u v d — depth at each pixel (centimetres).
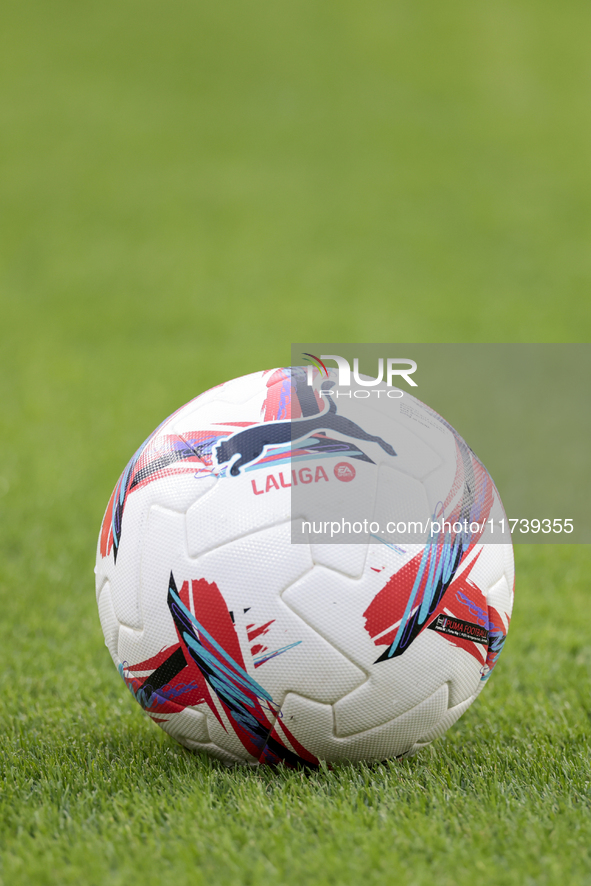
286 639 434
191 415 490
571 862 401
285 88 5425
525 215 3688
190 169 4172
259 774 485
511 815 442
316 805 440
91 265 2941
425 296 2739
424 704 464
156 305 2544
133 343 2169
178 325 2350
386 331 2361
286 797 450
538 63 5919
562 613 831
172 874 388
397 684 449
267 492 442
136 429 1494
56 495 1168
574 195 3950
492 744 546
